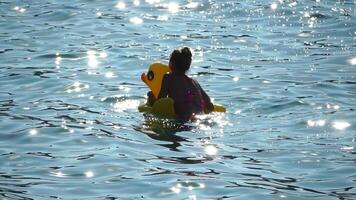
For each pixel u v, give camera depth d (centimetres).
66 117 1533
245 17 2452
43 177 1229
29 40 2195
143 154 1328
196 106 1523
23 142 1393
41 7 2578
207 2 2617
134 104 1623
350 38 2214
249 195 1158
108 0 2688
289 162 1301
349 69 1916
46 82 1789
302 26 2344
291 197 1155
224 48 2119
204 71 1900
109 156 1316
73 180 1216
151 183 1199
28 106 1611
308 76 1853
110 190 1173
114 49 2095
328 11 2489
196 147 1365
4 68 1911
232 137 1421
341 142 1398
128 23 2389
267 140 1406
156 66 1580
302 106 1612
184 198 1142
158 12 2525
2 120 1512
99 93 1702
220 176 1230
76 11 2525
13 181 1211
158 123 1487
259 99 1661
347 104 1627
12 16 2469
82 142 1388
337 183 1211
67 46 2125
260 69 1920
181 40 2192
